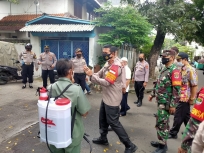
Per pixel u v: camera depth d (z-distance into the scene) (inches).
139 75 226.8
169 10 367.6
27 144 128.8
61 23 379.2
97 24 323.6
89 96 263.7
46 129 70.3
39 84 324.2
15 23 476.7
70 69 78.2
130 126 168.1
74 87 75.5
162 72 115.7
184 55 134.9
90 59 353.4
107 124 128.3
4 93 261.4
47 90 74.9
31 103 219.9
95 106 220.5
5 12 531.2
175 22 368.5
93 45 349.7
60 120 68.0
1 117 175.3
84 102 76.4
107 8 326.6
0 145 126.6
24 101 226.8
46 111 68.5
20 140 134.0
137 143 136.8
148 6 412.2
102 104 125.2
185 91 135.3
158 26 381.1
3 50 365.1
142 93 231.1
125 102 191.0
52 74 267.6
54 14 484.7
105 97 116.4
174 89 109.6
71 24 363.6
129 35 316.8
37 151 120.3
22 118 174.7
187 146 74.2
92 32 345.4
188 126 75.2
